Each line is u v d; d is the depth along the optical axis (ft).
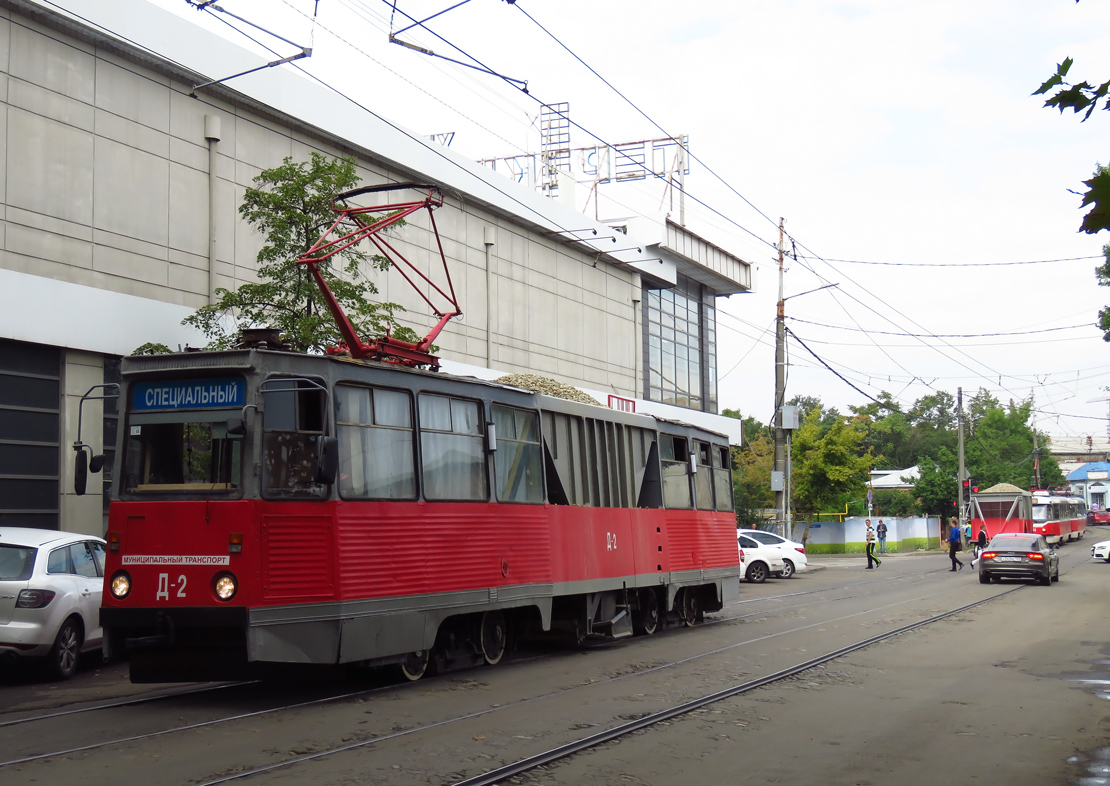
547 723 30.63
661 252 128.98
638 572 56.54
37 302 55.21
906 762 26.37
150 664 32.78
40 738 27.68
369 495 36.27
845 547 180.34
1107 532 314.35
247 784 22.76
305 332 53.42
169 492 33.04
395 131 82.94
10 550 39.88
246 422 32.73
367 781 23.22
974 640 54.24
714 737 29.17
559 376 109.19
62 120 58.03
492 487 43.75
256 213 56.80
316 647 33.30
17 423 54.70
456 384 42.39
